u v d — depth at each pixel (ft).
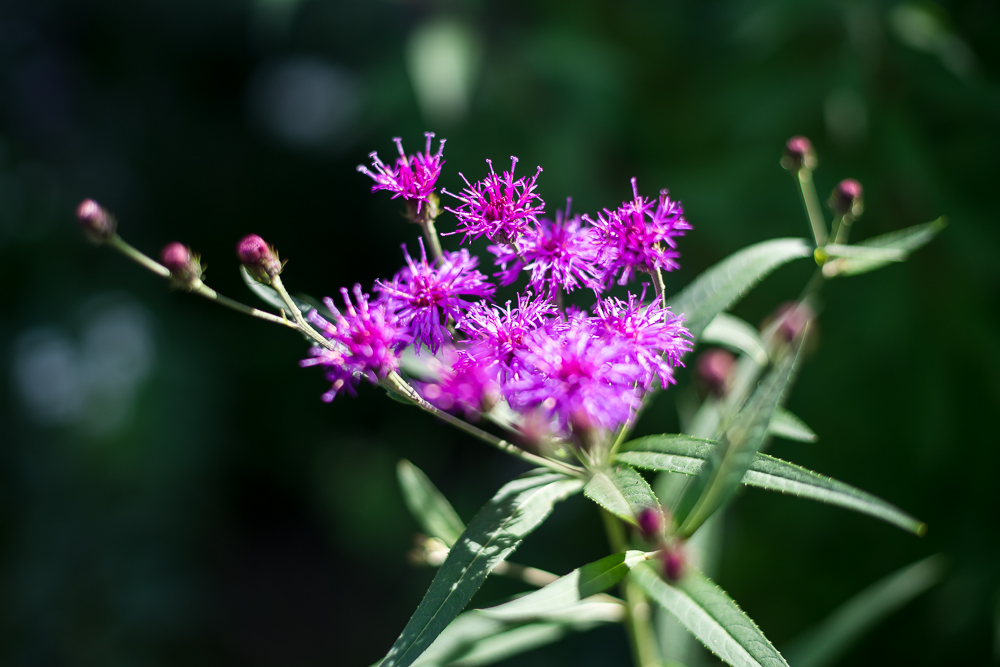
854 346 2.18
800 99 2.07
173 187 3.60
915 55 1.96
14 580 2.82
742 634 1.30
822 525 2.32
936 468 2.14
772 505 2.38
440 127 2.39
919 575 1.68
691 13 2.47
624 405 1.31
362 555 3.53
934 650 2.11
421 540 1.54
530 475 1.39
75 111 3.43
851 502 1.32
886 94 2.03
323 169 3.70
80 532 2.89
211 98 3.72
